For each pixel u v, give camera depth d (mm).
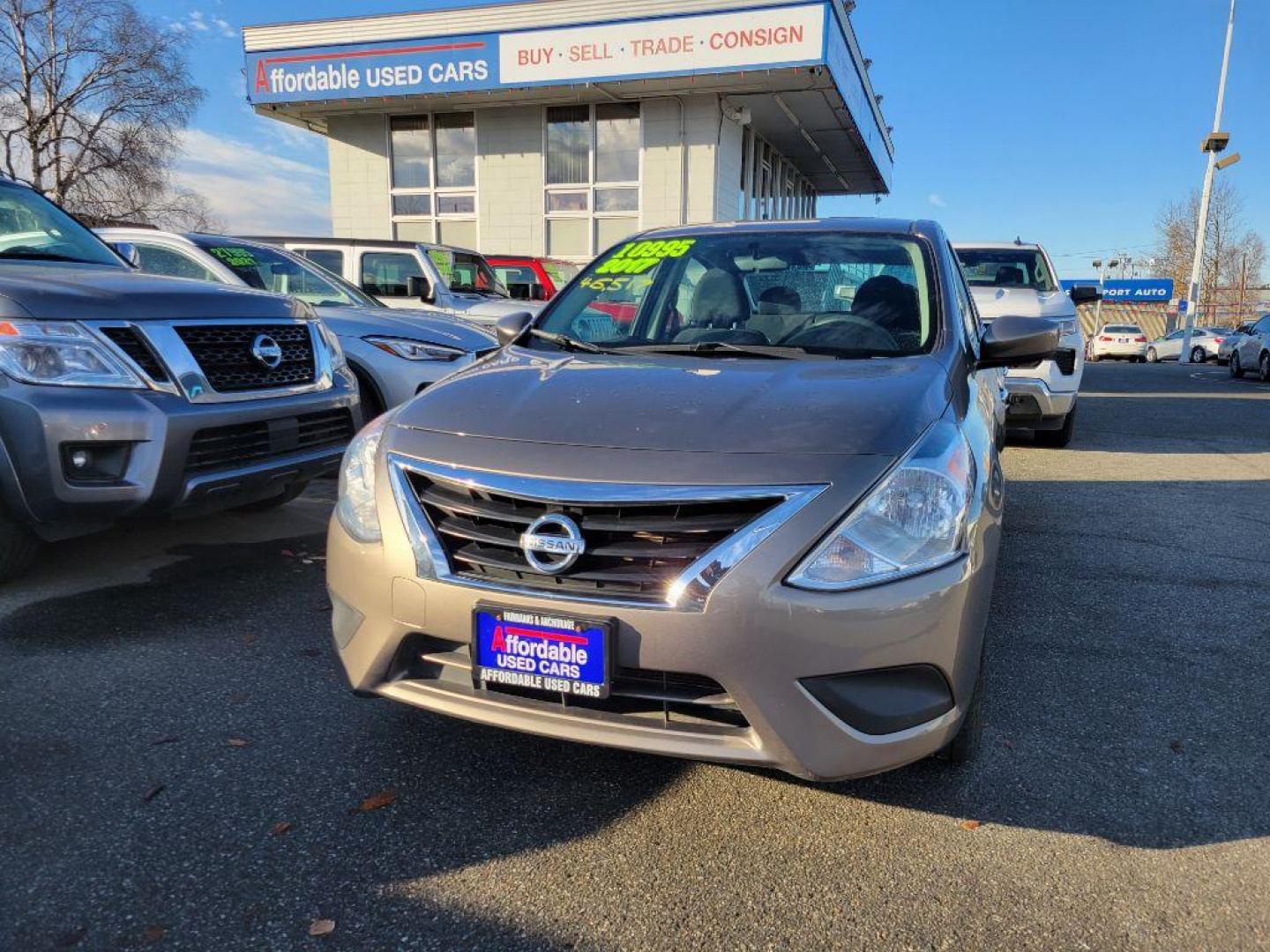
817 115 15109
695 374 2490
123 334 3432
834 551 1868
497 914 1868
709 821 2213
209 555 4266
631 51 12766
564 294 3541
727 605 1851
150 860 2008
